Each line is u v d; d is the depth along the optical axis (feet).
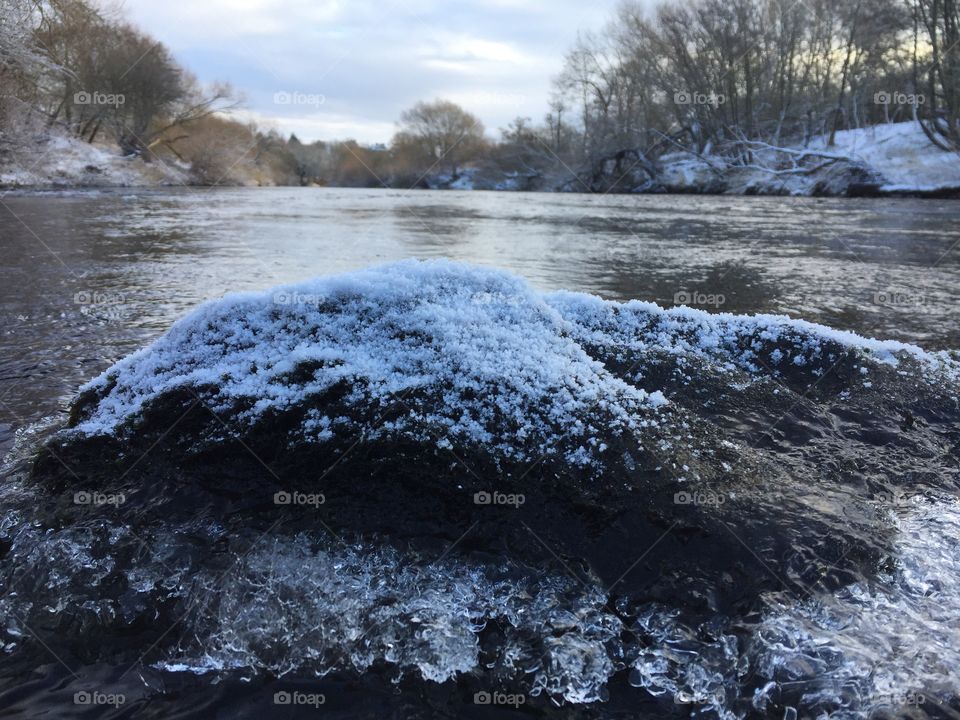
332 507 8.79
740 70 136.98
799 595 7.78
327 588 8.09
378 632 7.68
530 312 11.48
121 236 43.78
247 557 8.37
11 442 12.35
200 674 7.34
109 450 9.66
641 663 7.28
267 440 9.23
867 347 12.93
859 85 136.05
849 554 8.23
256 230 49.24
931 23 113.80
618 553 8.23
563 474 8.74
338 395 9.45
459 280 11.63
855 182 111.24
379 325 10.50
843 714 6.64
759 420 10.72
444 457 8.84
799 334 12.77
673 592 7.85
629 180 134.82
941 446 10.72
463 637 7.60
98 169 113.09
